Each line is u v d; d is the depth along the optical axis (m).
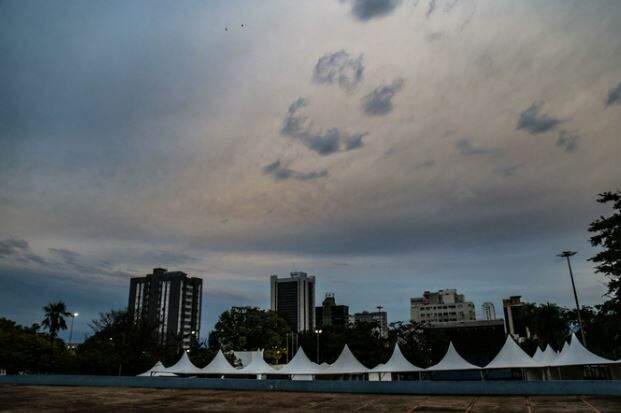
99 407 25.31
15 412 23.33
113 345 61.44
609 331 51.47
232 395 30.75
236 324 85.06
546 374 49.28
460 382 28.75
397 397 28.19
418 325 77.69
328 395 29.97
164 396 30.53
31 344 62.94
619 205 48.31
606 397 24.83
